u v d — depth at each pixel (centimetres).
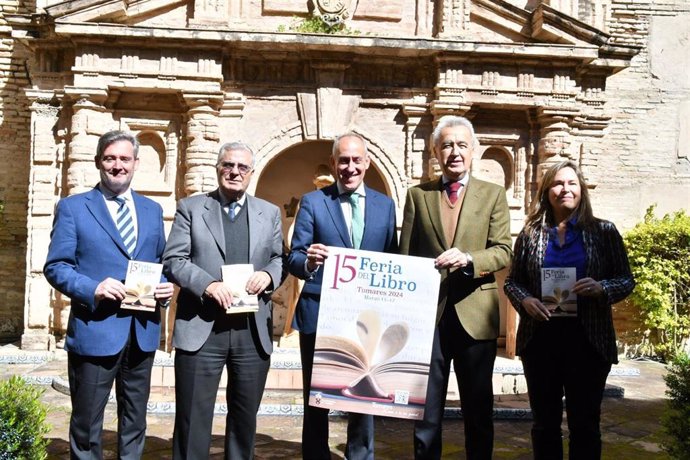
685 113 1370
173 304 1073
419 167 1159
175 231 506
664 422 500
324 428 518
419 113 1159
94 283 466
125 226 499
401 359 473
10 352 1088
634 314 1299
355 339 474
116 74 1083
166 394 835
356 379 472
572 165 502
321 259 479
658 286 1227
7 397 472
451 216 521
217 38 1073
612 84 1383
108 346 475
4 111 1279
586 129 1221
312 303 516
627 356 1273
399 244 543
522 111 1178
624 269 495
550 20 1112
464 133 516
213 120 1111
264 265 513
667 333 1243
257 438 691
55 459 607
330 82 1147
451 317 515
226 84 1133
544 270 488
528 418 794
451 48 1108
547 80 1151
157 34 1062
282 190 1300
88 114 1087
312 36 1088
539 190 519
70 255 481
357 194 525
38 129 1122
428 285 477
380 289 477
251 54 1129
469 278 515
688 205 1369
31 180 1121
